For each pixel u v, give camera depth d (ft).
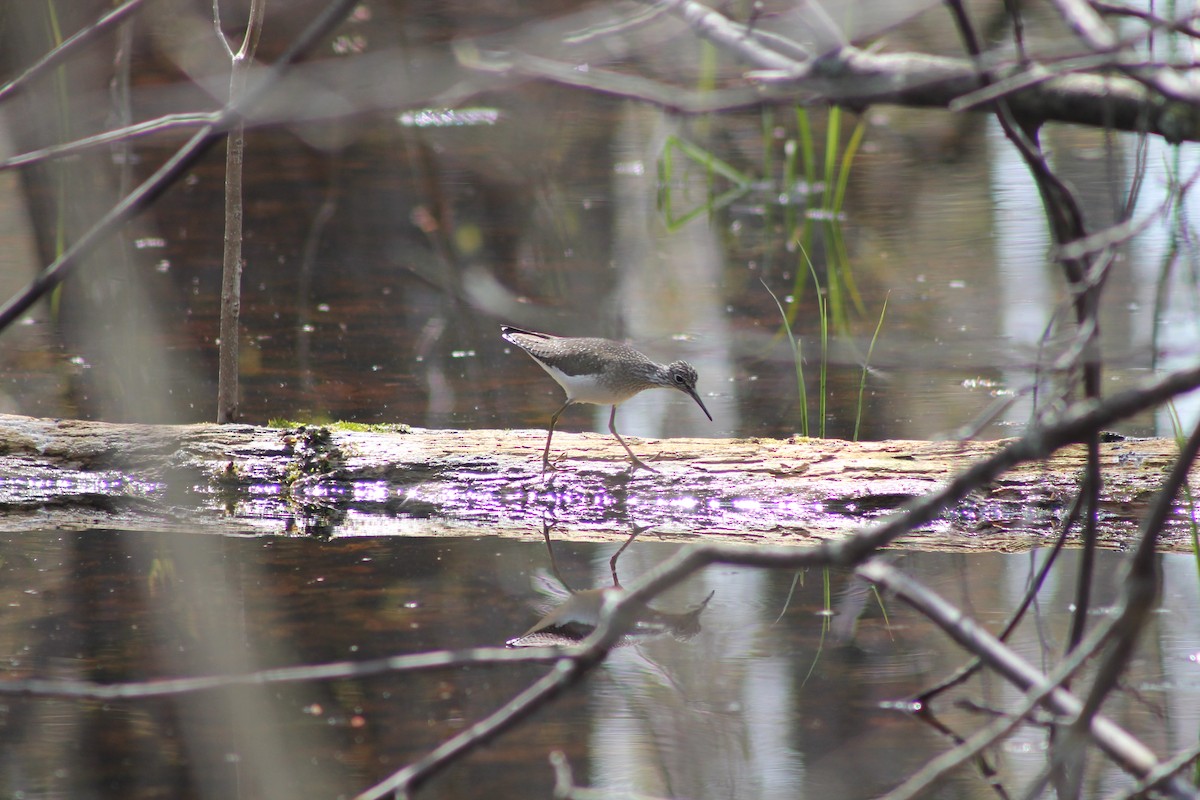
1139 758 14.08
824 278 61.72
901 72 14.19
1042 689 13.30
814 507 39.06
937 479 38.93
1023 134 16.96
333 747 25.49
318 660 28.96
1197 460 37.78
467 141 86.22
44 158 14.25
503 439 42.22
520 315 56.08
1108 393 43.83
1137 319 51.08
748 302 58.80
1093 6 15.01
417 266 63.67
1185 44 17.26
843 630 31.35
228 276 42.45
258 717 26.63
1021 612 23.07
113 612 31.83
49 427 41.88
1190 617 30.96
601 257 65.98
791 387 51.24
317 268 63.98
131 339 54.29
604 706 27.37
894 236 68.23
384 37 57.72
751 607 33.19
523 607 32.53
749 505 39.40
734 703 27.37
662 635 31.19
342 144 82.38
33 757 24.84
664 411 49.21
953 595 32.83
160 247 66.39
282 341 55.06
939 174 79.71
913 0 17.90
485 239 68.69
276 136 85.76
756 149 87.25
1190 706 26.11
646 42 18.39
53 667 28.50
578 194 77.82
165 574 34.81
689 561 12.91
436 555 36.81
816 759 24.86
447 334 56.59
